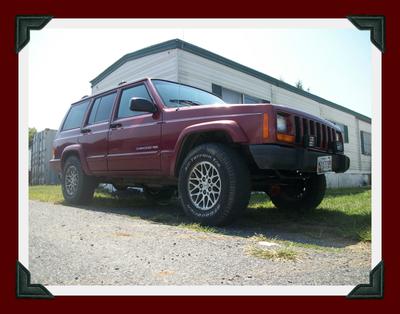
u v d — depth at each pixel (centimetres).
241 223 372
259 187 428
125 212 443
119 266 216
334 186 1198
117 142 460
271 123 322
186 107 387
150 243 263
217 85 804
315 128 371
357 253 261
